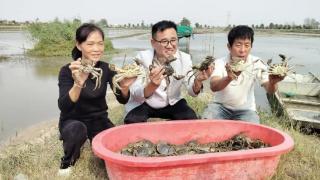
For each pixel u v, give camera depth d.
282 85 3.19
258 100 3.18
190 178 1.06
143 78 1.44
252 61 1.54
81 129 1.25
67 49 8.09
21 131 2.18
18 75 4.73
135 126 1.32
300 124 2.10
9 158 1.46
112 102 2.70
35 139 1.95
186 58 1.52
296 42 15.29
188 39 7.19
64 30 8.25
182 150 1.30
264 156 1.09
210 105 1.65
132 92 1.45
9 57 7.28
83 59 1.25
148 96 1.36
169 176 1.04
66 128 1.25
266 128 1.31
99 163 1.36
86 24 1.29
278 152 1.10
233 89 1.55
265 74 1.52
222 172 1.08
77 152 1.28
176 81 1.50
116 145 1.26
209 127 1.39
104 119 1.40
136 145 1.29
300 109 2.59
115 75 1.27
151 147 1.28
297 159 1.43
